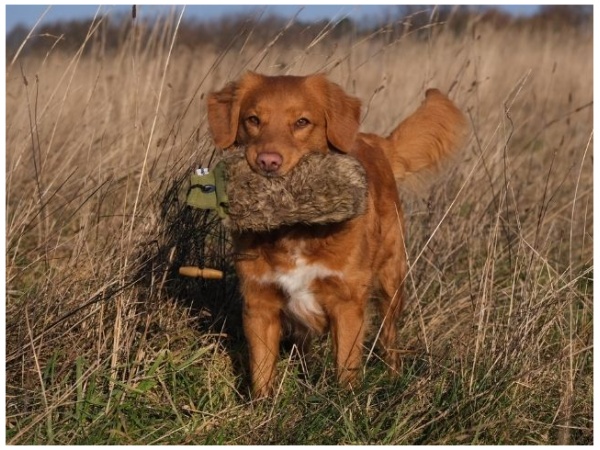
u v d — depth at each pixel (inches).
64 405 151.4
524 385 156.6
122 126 242.8
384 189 190.5
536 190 272.7
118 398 151.8
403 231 196.9
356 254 164.4
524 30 496.4
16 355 153.7
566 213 264.7
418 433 147.6
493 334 166.6
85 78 302.5
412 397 151.9
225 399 163.3
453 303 202.4
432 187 233.9
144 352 167.6
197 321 188.2
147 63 277.4
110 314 171.5
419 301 199.2
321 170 145.9
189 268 157.8
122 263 172.4
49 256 208.2
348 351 167.0
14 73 292.8
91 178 215.5
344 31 305.7
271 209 144.9
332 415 149.4
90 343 167.6
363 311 169.3
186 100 244.7
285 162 148.8
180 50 295.1
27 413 145.3
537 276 194.4
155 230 181.8
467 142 258.2
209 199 148.6
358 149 186.4
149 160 218.5
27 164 247.8
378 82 321.4
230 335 189.9
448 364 164.4
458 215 233.6
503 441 146.6
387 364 171.0
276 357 169.9
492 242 192.4
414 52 343.6
